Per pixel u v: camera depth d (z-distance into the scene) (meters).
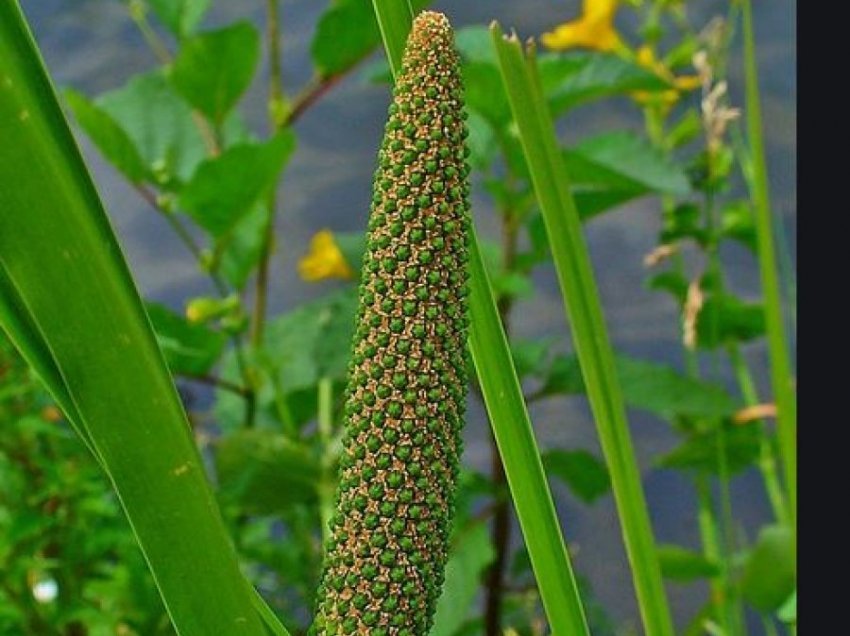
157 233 0.98
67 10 0.99
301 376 0.71
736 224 0.68
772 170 0.86
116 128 0.66
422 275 0.24
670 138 0.72
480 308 0.26
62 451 0.58
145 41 0.99
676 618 0.84
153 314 0.66
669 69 0.72
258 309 0.70
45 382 0.23
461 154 0.24
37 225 0.22
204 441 0.70
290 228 0.98
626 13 0.84
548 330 0.95
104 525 0.58
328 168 0.99
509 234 0.67
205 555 0.23
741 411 0.65
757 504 0.88
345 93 0.99
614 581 0.90
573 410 0.94
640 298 0.96
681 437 0.85
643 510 0.29
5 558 0.54
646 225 0.96
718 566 0.59
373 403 0.24
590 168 0.61
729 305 0.70
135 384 0.23
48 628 0.55
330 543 0.24
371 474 0.24
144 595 0.56
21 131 0.22
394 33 0.26
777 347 0.36
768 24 0.88
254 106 0.98
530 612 0.72
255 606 0.24
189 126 0.74
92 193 0.23
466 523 0.65
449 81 0.24
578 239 0.28
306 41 0.99
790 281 0.58
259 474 0.59
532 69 0.28
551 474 0.71
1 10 0.22
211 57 0.65
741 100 0.87
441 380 0.24
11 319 0.23
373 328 0.24
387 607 0.24
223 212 0.64
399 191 0.24
